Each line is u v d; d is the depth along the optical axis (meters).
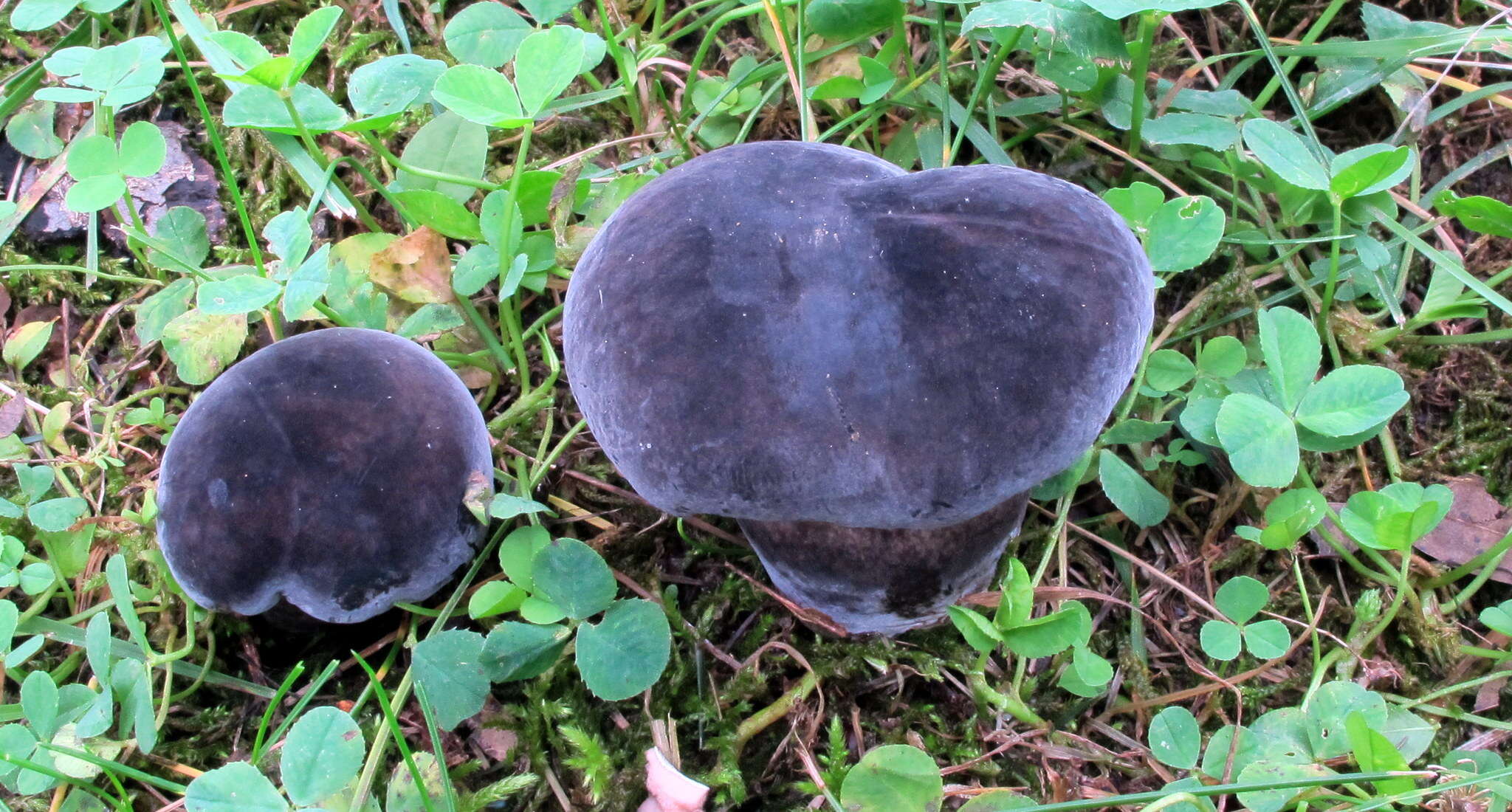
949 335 0.29
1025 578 0.34
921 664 0.35
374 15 0.45
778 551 0.34
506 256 0.38
